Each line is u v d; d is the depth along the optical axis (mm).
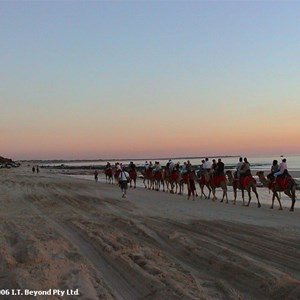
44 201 23141
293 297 6828
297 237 12430
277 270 8461
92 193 30578
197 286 7449
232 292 7215
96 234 12398
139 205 22359
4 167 137500
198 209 20672
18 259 9219
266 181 22484
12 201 23062
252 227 14461
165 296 6832
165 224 15039
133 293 7230
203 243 11281
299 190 33406
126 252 10055
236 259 9352
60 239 11602
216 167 25766
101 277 8133
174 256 10031
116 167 44906
